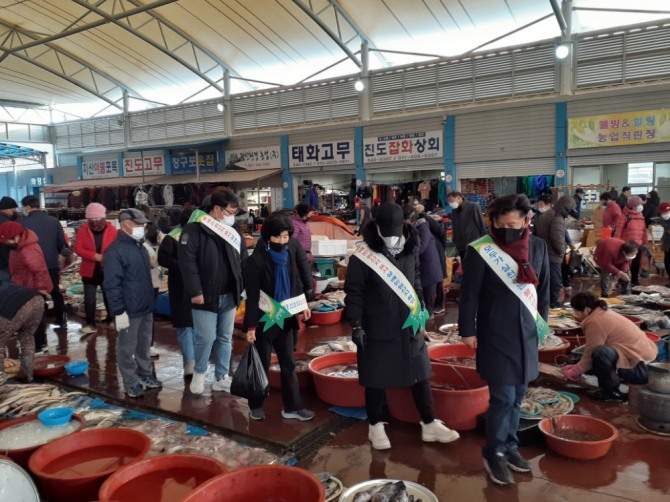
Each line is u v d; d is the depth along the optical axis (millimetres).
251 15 15484
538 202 7590
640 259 9133
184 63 18078
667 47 12242
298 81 18312
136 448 3441
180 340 5156
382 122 16344
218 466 3010
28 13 16578
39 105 24781
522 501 2988
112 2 15766
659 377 3807
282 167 18562
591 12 13414
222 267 4531
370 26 15227
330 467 3453
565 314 6801
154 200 19516
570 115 13422
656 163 12578
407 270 3518
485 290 3143
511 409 3170
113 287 4500
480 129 14750
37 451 3244
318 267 8648
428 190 15898
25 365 5098
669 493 3016
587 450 3385
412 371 3494
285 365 4121
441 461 3463
